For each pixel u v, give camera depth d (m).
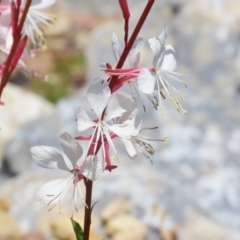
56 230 0.70
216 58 1.26
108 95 0.30
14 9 0.33
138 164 0.91
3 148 1.15
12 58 0.33
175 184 0.86
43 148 0.30
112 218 0.72
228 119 1.06
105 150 0.30
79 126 0.30
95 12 2.57
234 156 0.97
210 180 0.91
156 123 1.02
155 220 0.73
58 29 2.16
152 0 0.31
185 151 0.96
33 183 0.83
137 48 0.31
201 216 0.77
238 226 0.81
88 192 0.32
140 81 0.30
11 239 0.73
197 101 1.12
